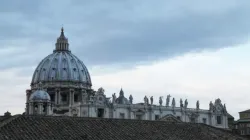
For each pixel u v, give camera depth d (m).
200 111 198.62
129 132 51.88
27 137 43.12
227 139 59.84
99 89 176.38
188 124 62.38
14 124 45.72
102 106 173.75
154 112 183.12
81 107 174.50
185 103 194.75
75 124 50.03
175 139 53.59
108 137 48.41
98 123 52.38
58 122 49.31
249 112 178.25
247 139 63.91
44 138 43.88
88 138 46.56
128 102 188.75
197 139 56.34
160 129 56.25
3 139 41.25
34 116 49.16
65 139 44.94
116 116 175.12
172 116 182.88
